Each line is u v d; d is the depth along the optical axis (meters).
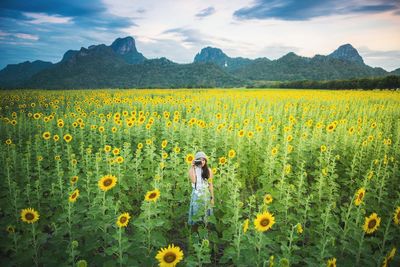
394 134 12.60
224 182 7.37
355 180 7.65
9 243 4.34
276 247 4.51
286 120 16.02
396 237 5.07
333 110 17.98
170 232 5.89
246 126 11.96
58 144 11.13
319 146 10.21
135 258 4.31
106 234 4.59
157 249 4.62
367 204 6.27
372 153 9.94
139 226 4.35
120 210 6.46
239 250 4.16
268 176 7.76
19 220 5.48
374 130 12.29
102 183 4.75
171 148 10.96
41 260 4.05
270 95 32.78
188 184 6.85
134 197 6.99
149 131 11.81
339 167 9.07
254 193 7.82
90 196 6.07
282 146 10.09
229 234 4.70
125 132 11.68
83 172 8.39
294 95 32.94
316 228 5.16
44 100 27.52
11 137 12.52
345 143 9.83
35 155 9.56
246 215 6.45
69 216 4.67
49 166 8.92
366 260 4.05
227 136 10.59
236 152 9.67
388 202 6.44
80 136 11.72
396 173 7.61
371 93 36.97
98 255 4.33
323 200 6.94
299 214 5.89
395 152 9.40
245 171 8.48
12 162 8.34
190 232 5.48
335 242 5.06
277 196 6.33
